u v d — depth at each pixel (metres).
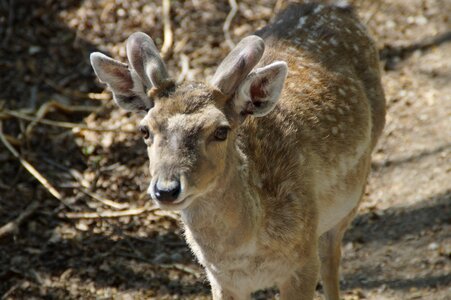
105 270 10.88
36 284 10.62
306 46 9.64
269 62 9.23
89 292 10.56
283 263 8.33
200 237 7.93
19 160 12.49
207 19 15.23
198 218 7.73
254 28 15.05
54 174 12.34
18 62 14.31
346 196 9.62
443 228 11.35
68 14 15.20
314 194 8.77
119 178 12.31
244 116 7.88
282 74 7.65
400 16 15.65
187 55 14.46
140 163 12.53
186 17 15.22
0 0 15.42
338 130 9.27
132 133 13.01
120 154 12.69
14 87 13.84
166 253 11.20
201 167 7.22
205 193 7.50
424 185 12.13
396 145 12.95
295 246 8.32
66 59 14.45
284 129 8.59
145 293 10.58
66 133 13.02
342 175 9.41
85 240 11.34
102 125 13.19
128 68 8.02
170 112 7.35
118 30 14.91
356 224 11.73
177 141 7.21
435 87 13.97
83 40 14.75
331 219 9.52
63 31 14.92
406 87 14.00
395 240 11.33
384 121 10.55
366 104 9.91
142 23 15.05
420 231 11.38
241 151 8.05
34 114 13.27
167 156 7.16
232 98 7.70
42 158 12.59
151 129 7.38
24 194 11.98
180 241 11.41
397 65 14.53
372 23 15.46
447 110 13.45
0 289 10.56
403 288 10.55
